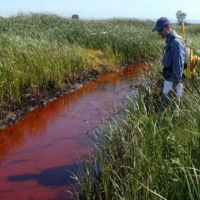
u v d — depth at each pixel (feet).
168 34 21.34
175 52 20.88
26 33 48.26
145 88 27.73
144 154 15.69
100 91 36.99
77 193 17.44
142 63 55.06
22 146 23.32
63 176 19.36
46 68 34.88
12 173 19.81
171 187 13.50
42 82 34.24
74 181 18.76
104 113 29.07
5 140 24.35
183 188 13.14
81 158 21.20
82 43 52.47
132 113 21.40
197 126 16.24
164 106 21.29
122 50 54.65
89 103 32.55
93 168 18.34
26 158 21.58
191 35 70.85
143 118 19.11
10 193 17.89
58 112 29.96
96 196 16.07
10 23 57.21
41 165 20.65
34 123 27.43
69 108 31.04
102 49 53.06
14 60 32.58
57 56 38.22
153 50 58.70
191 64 21.71
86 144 23.29
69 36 53.06
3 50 33.73
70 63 40.09
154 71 34.06
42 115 29.14
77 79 40.57
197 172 13.50
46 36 48.19
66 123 27.35
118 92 36.47
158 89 25.05
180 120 18.07
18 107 29.84
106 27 63.57
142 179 14.34
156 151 15.64
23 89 32.19
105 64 48.49
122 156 17.30
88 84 40.22
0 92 28.40
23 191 18.06
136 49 56.24
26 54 34.30
